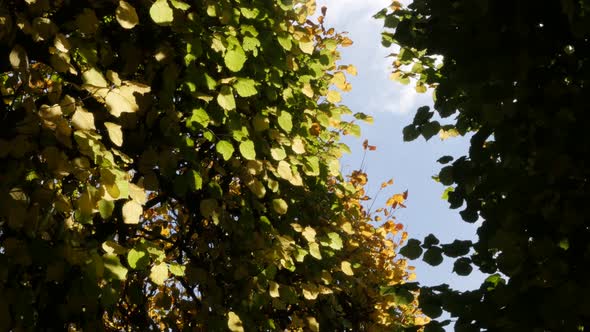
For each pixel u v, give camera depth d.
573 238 2.00
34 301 2.30
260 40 3.62
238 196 3.93
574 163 2.05
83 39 2.66
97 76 2.36
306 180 4.51
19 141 2.19
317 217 4.58
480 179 2.62
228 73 3.64
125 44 3.04
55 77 3.18
